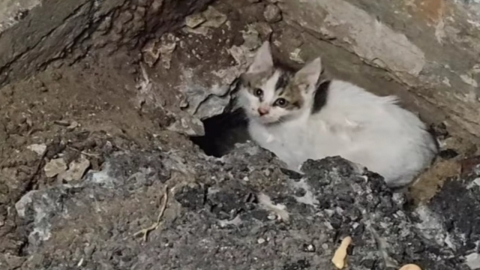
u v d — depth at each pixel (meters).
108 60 1.03
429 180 1.06
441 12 0.92
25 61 0.95
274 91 1.13
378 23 0.99
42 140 0.94
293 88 1.12
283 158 1.10
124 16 1.00
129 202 0.89
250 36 1.12
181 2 1.05
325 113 1.10
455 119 1.05
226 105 1.12
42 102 0.97
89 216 0.88
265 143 1.13
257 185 0.93
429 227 0.92
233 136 1.14
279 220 0.89
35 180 0.91
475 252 0.90
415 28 0.96
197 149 1.01
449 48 0.94
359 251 0.88
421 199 1.02
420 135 1.06
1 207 0.89
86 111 0.99
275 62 1.15
